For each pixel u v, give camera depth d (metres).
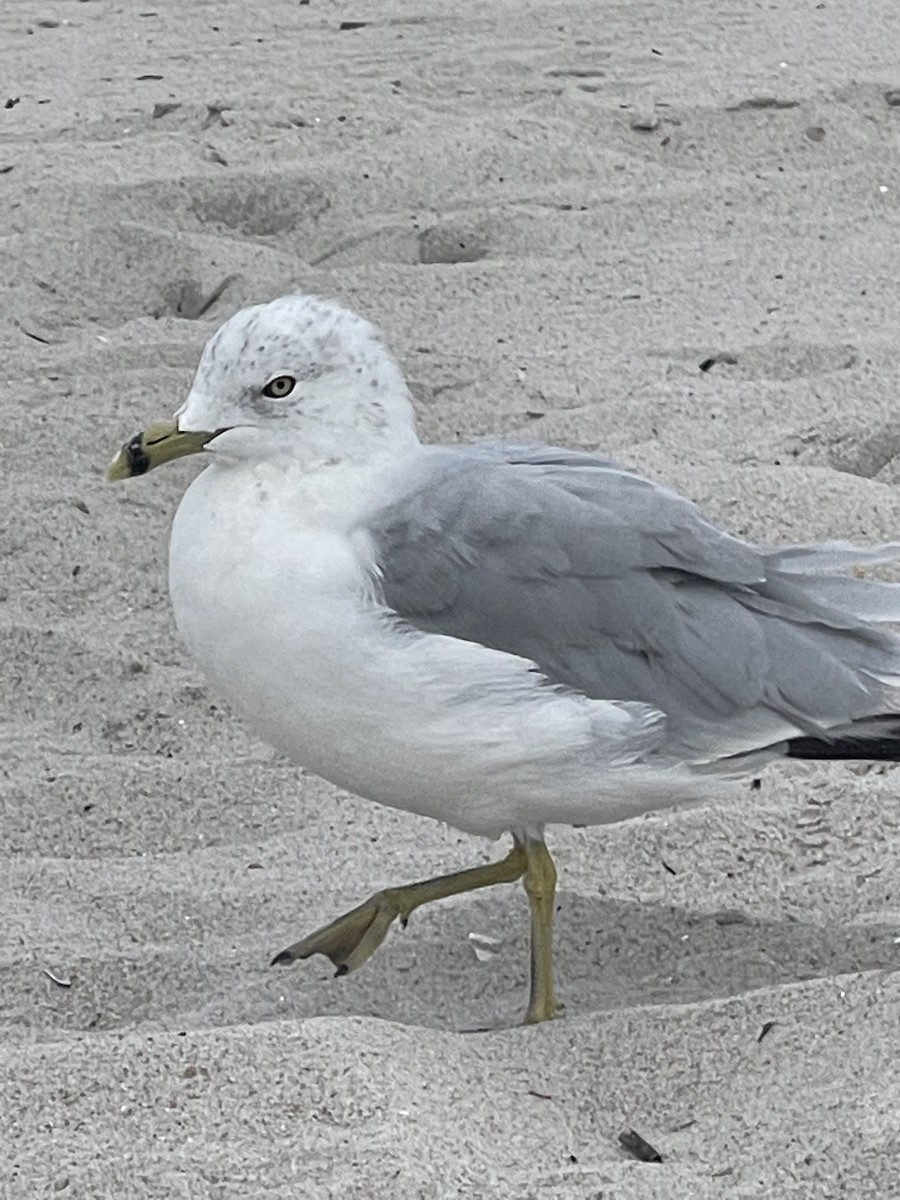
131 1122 6.99
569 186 15.42
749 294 13.92
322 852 9.19
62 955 8.48
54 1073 7.16
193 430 7.92
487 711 7.71
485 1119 7.18
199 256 14.23
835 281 14.09
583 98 16.59
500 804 7.96
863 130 16.22
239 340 7.91
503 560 7.95
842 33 18.03
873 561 8.42
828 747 8.19
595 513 8.06
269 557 7.78
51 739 9.97
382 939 8.30
